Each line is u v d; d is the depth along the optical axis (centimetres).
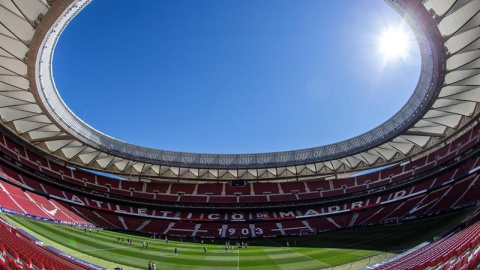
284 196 6475
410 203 4900
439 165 5016
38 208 4028
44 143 5150
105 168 6238
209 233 5253
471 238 1770
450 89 3934
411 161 5944
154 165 6362
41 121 4372
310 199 6250
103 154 5653
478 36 3056
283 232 5256
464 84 3822
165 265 2570
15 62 3192
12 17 2730
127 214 5534
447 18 2995
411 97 4441
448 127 4978
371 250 2998
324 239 4312
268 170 6875
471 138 4706
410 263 1636
